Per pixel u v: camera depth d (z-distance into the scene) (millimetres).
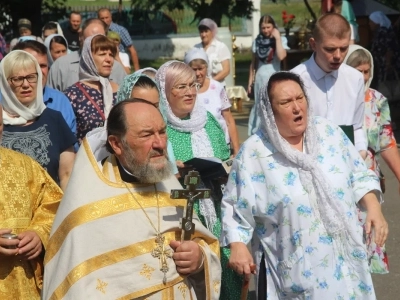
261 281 4680
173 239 3959
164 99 5734
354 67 6383
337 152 4578
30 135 5297
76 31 14195
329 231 4441
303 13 33906
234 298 5414
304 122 4492
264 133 4594
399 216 9016
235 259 4559
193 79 5766
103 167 4016
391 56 14180
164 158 3896
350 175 4594
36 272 4285
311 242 4445
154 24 34188
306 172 4473
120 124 3869
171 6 25281
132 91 5344
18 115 5332
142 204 3932
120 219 3879
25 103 5316
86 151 3996
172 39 33844
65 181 5387
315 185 4449
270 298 4617
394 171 6398
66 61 8438
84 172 3949
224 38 17188
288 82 4488
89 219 3852
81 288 3764
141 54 33688
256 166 4559
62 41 10227
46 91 6344
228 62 12172
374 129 6340
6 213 4250
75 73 8367
